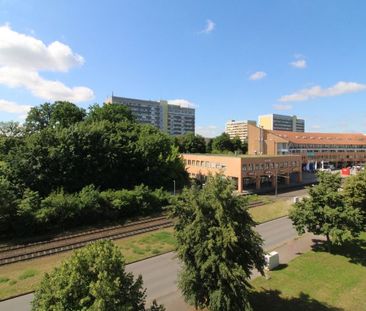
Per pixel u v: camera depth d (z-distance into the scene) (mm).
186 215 16844
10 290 21000
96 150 47844
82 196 37750
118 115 69375
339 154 108062
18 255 26812
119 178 51938
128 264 25625
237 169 61000
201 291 16203
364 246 29734
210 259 15172
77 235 32188
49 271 24000
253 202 49281
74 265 11000
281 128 195500
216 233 15727
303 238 32438
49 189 41562
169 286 21672
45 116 71688
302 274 23688
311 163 99312
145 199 42875
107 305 10273
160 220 39031
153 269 24609
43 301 10727
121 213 40312
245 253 16641
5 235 32000
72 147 44344
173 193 54625
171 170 59875
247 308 15430
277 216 41531
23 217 32281
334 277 23281
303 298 20141
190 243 16094
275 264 25047
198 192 17312
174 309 18703
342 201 27719
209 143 121500
